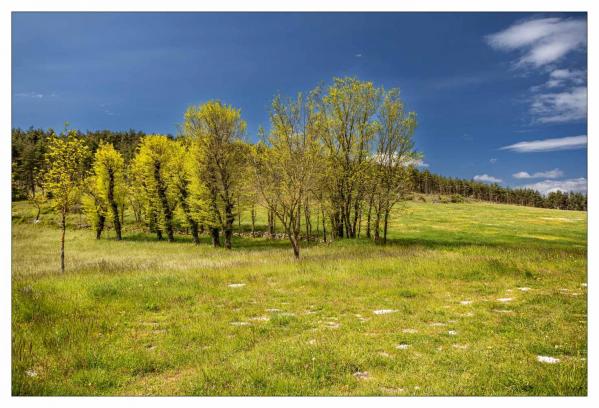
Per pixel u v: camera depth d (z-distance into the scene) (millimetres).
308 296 13898
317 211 37969
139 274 17266
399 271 17594
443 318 11039
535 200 149000
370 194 35000
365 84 34156
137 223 62969
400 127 33406
